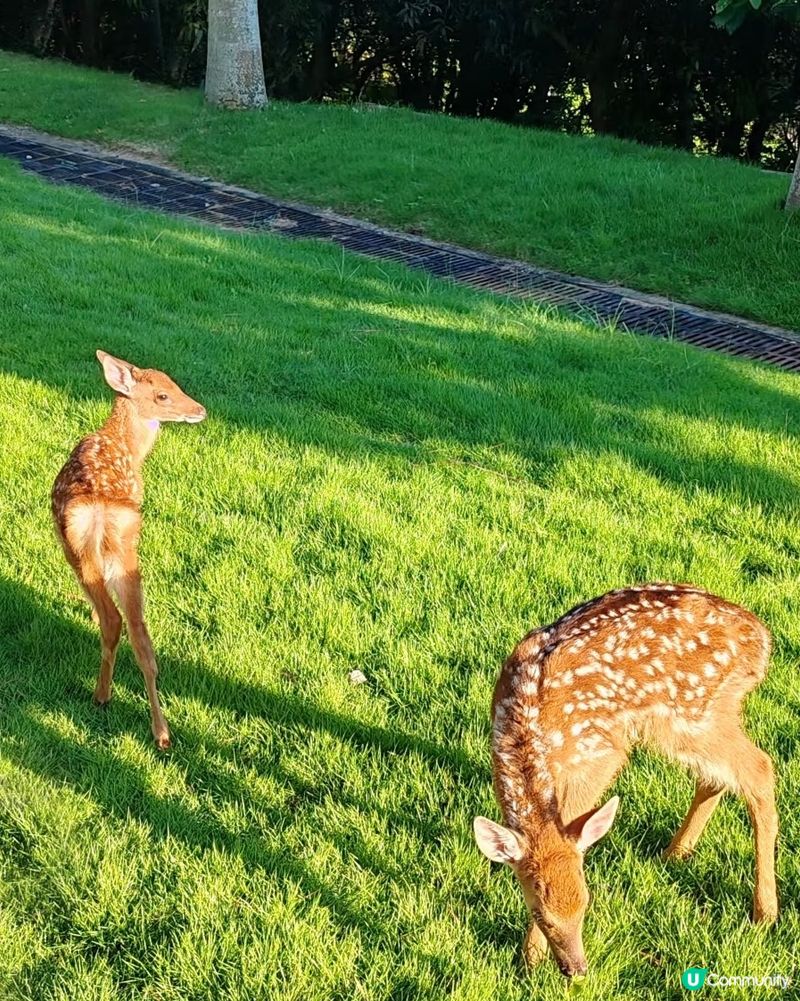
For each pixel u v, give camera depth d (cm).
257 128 1698
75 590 556
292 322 928
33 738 454
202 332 891
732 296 1141
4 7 2506
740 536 633
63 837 409
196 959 363
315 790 442
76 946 371
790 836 419
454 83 2539
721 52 2245
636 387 847
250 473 670
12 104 1836
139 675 503
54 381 773
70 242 1089
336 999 358
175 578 571
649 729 395
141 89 1977
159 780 438
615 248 1252
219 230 1270
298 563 588
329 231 1333
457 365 859
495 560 592
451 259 1253
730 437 754
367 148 1597
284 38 2242
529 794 364
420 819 427
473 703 484
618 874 403
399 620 539
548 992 357
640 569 592
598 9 2228
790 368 986
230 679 496
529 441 735
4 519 612
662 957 377
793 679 504
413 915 384
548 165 1516
